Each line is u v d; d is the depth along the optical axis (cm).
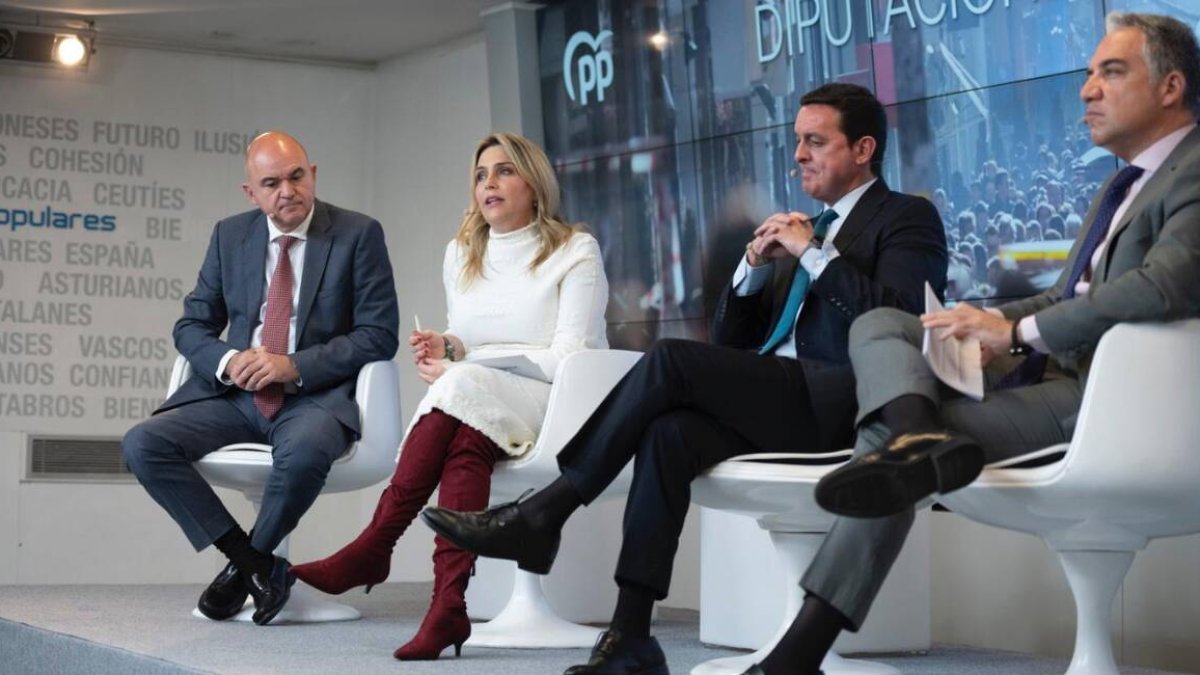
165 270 706
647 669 240
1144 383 224
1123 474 224
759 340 311
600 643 242
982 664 322
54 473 680
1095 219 256
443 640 296
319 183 738
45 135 689
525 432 322
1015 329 231
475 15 665
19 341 679
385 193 740
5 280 679
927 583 349
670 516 246
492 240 365
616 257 609
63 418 684
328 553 723
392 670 277
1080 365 239
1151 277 225
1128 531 242
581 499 252
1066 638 384
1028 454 234
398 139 734
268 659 294
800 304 296
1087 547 253
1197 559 356
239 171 723
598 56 610
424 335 353
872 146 305
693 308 583
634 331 604
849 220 301
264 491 381
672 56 584
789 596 293
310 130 738
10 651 374
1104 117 251
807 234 283
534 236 362
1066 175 455
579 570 405
